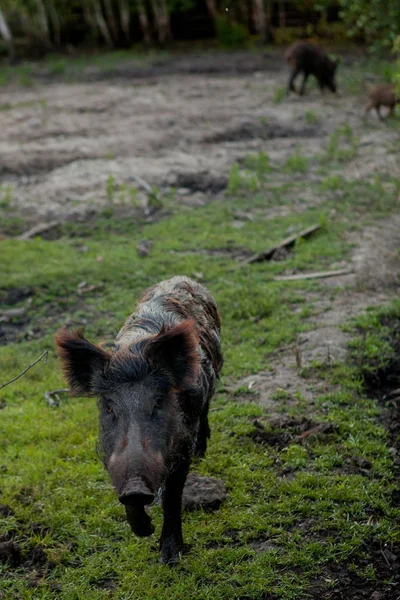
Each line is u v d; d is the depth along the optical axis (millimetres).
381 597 8227
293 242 19422
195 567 8789
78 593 8555
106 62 44812
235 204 22672
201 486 10047
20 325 16188
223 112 31953
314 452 10898
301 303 16141
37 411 12641
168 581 8695
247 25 50031
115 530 9555
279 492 10047
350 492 9891
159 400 7699
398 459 10688
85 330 15547
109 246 19953
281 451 11055
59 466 10977
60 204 22938
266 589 8453
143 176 24781
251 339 14641
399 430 11422
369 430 11328
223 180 24391
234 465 10766
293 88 34125
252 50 46188
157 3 48562
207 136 28719
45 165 26203
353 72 38094
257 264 18297
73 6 50625
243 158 26391
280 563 8805
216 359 10148
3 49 48594
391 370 13141
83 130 30141
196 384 8203
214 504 9836
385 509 9562
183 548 9117
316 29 47531
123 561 9047
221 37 47656
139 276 17891
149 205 22578
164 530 8891
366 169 24797
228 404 12430
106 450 7633
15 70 43750
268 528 9359
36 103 35000
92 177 24875
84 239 20594
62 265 18562
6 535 9359
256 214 21891
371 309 15438
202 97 34938
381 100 29078
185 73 40688
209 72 40656
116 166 25812
